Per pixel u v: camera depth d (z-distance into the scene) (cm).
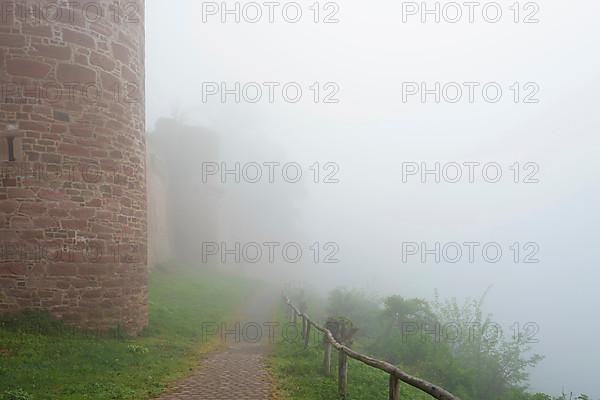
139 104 1288
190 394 765
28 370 780
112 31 1197
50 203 1069
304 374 924
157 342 1178
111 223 1160
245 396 761
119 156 1193
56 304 1060
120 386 764
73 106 1110
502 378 1352
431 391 497
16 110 1054
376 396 799
